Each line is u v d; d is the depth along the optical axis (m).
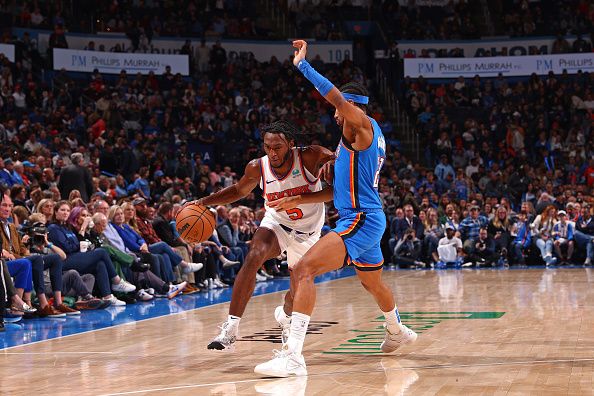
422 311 7.55
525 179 17.73
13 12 19.42
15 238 7.85
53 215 8.59
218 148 18.00
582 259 15.06
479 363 4.62
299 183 5.06
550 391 3.78
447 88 21.73
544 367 4.44
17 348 5.73
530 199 17.14
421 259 15.55
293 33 22.55
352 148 4.63
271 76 21.05
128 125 17.38
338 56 22.22
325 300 9.01
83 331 6.67
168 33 21.11
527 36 22.41
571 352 4.94
